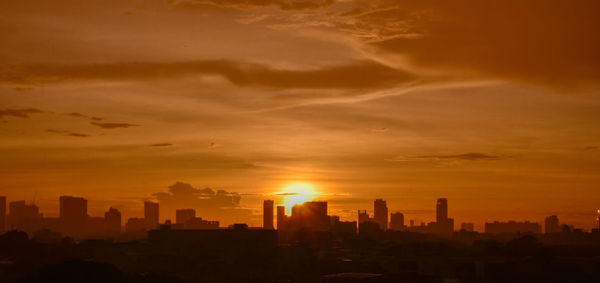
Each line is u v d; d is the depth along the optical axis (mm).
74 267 166250
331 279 174250
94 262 170875
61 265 166750
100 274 167250
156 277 180750
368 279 170625
